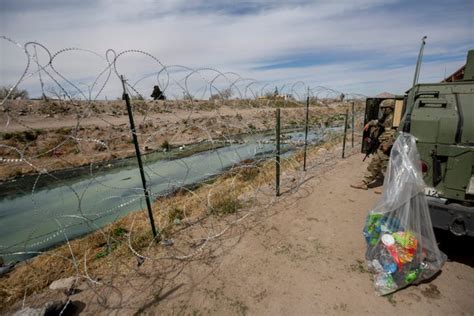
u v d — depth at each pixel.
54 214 6.56
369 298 2.48
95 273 3.09
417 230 2.71
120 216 6.14
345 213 4.32
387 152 4.99
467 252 3.08
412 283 2.61
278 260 3.13
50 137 11.63
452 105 2.76
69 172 9.21
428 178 2.82
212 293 2.65
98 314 2.45
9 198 7.66
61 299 2.64
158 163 10.26
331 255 3.19
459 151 2.62
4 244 5.22
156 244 3.62
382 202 3.00
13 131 11.49
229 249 3.41
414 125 2.87
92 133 13.22
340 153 9.26
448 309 2.31
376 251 2.83
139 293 2.70
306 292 2.60
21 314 2.25
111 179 9.15
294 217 4.25
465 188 2.62
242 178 6.58
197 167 8.79
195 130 10.62
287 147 9.05
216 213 4.53
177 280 2.87
